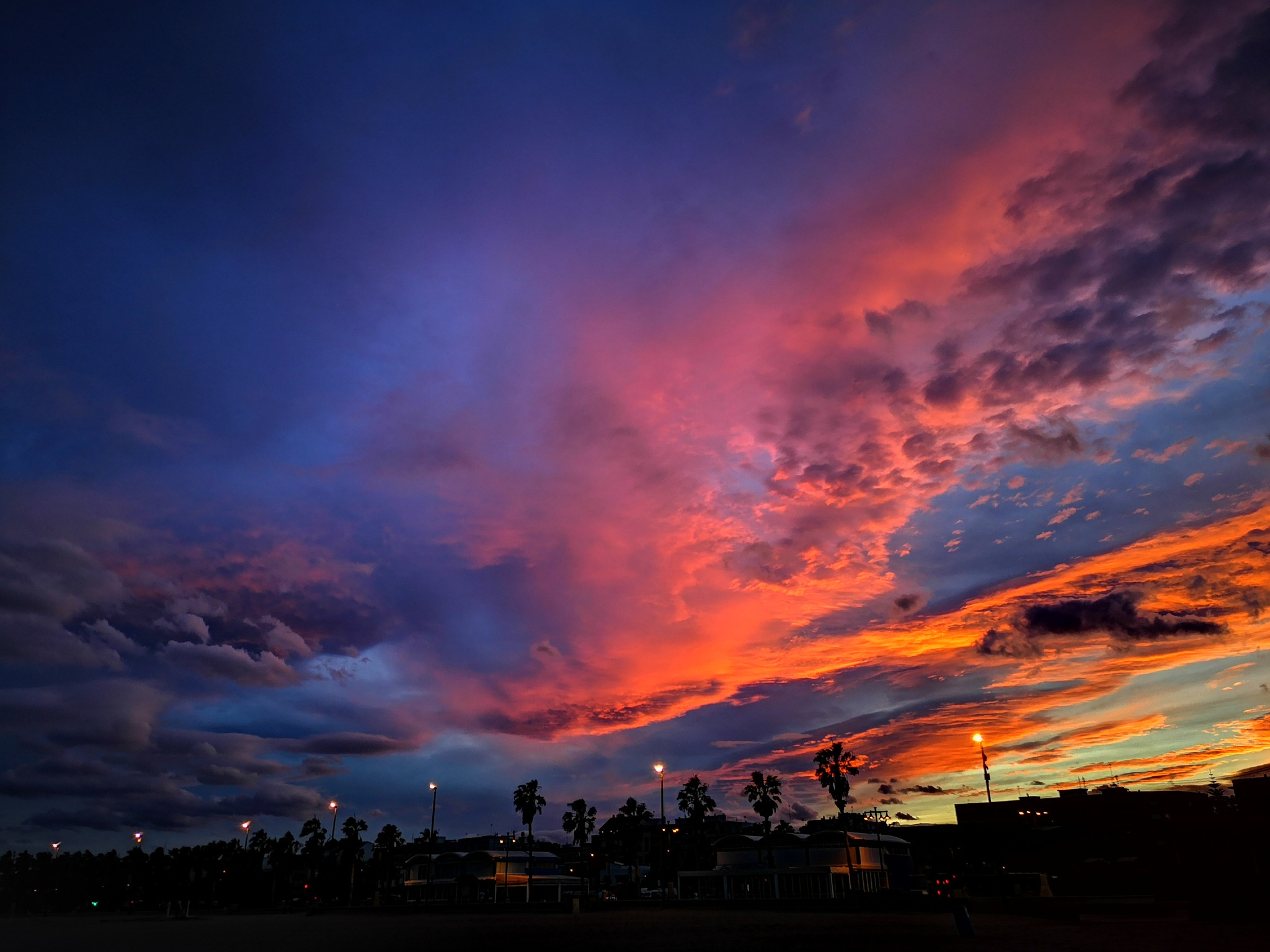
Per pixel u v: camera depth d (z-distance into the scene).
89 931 56.59
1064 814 85.12
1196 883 27.27
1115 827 75.44
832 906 54.81
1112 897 50.03
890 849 88.62
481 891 109.62
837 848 84.75
